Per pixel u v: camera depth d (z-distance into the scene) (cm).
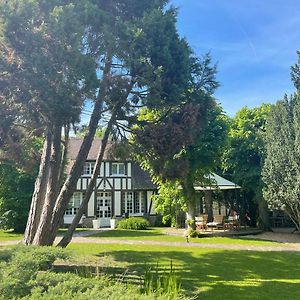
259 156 2428
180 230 2631
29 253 620
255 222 2861
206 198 2775
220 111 2039
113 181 3309
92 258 1271
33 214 1174
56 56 821
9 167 2523
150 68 947
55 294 388
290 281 995
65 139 1281
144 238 2083
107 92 1014
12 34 822
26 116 931
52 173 1114
